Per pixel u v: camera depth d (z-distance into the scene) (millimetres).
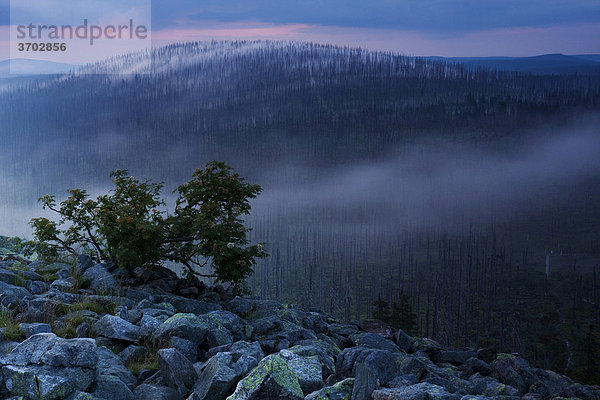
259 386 6957
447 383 9758
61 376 6656
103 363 8250
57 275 13555
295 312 14430
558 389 11430
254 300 15555
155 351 9320
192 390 7766
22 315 9789
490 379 11234
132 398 7320
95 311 11148
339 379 9250
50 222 15422
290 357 9477
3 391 6633
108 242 14711
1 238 18250
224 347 9539
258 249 15617
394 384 9023
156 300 13266
